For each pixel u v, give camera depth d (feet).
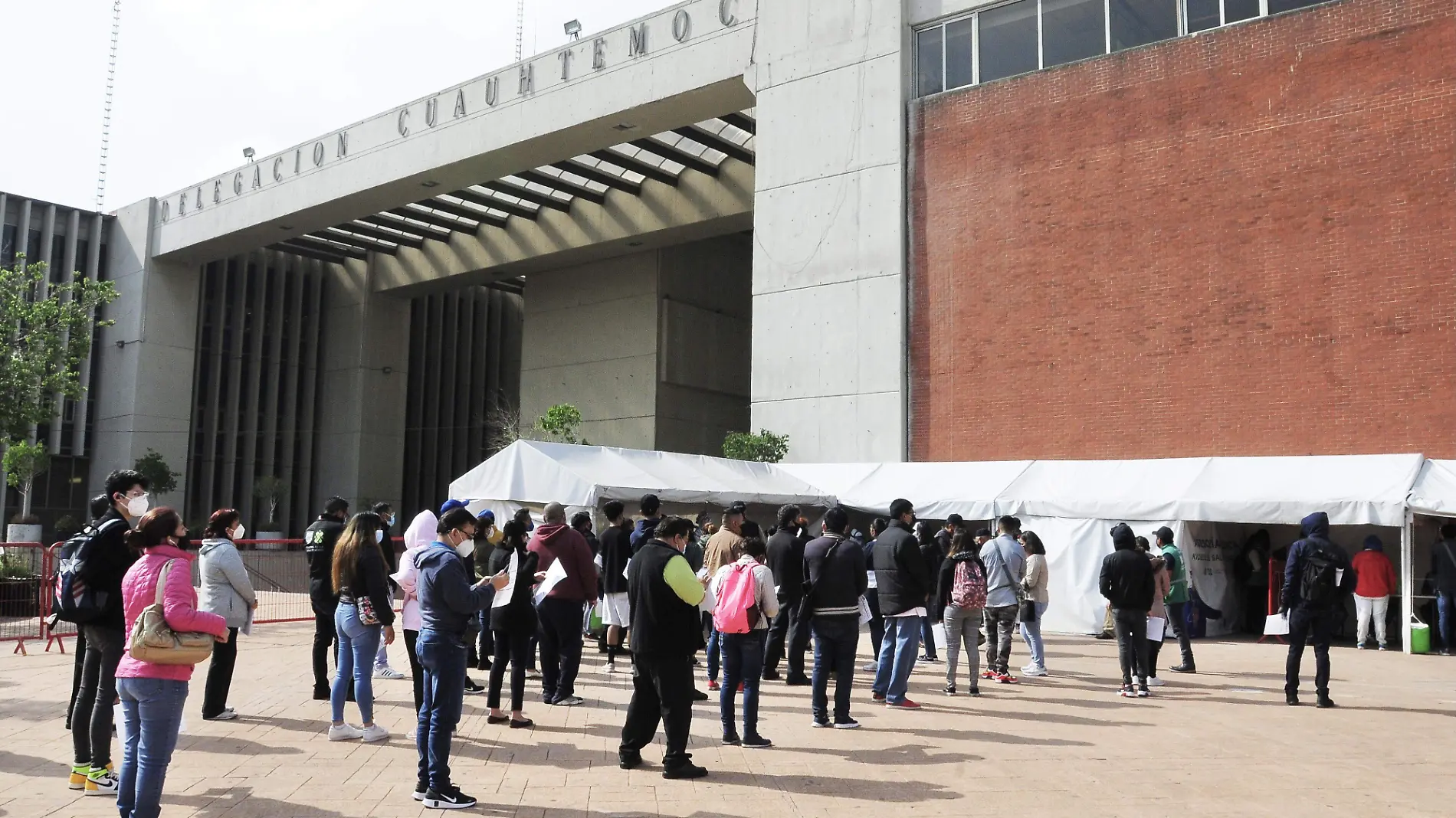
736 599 26.68
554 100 97.50
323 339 154.51
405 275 144.77
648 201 116.26
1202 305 66.64
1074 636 58.23
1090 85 71.97
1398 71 61.57
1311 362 62.75
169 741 17.88
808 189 82.48
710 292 130.11
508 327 174.29
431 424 160.15
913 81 80.02
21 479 118.93
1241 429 64.54
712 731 28.86
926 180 78.07
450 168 106.32
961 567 35.81
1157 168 69.05
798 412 80.84
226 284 150.41
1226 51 67.21
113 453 138.82
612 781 22.81
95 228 143.13
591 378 127.54
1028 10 75.36
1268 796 22.16
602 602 39.40
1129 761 25.41
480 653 39.93
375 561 26.66
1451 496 51.90
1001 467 68.44
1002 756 25.75
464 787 22.21
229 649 29.76
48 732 27.94
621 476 56.18
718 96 89.76
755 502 61.87
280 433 151.94
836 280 80.28
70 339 77.51
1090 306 70.64
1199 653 50.75
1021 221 73.87
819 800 21.36
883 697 33.53
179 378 140.26
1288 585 34.78
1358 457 58.39
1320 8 64.28
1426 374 59.21
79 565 21.53
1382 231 61.26
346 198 115.34
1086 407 70.03
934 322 76.64
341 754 25.25
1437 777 23.99
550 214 126.21
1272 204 64.90
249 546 114.73
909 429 76.69
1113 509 59.06
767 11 85.81
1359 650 52.54
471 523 22.25
